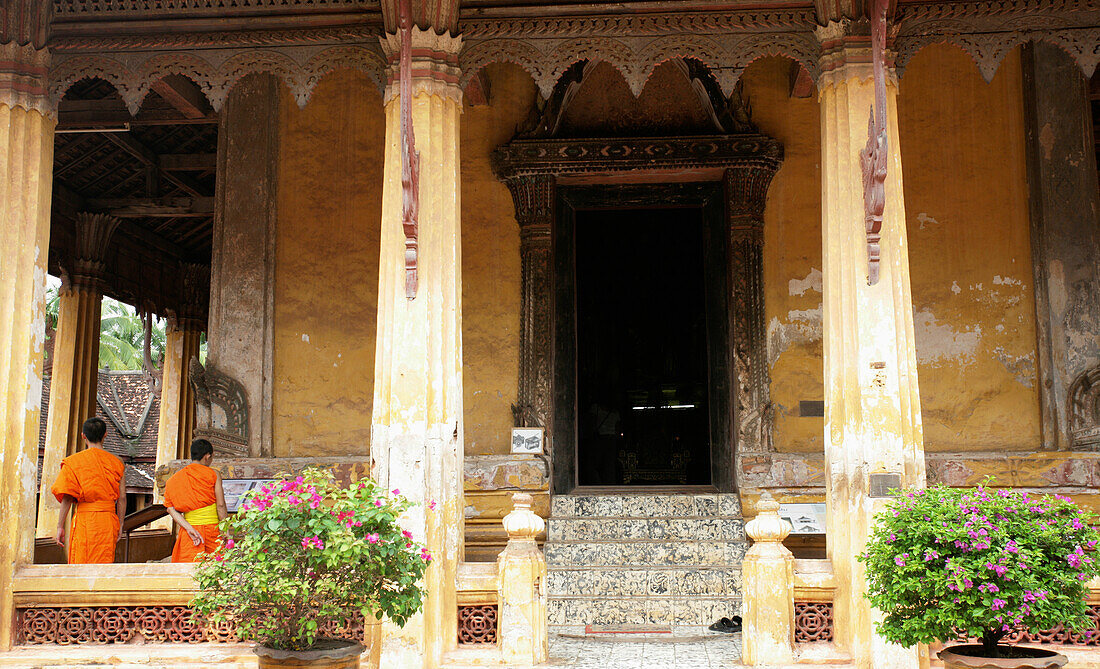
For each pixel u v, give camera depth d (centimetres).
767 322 861
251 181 895
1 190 613
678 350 919
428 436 570
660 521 795
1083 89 846
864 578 539
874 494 543
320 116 904
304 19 632
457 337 596
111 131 1026
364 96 905
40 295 624
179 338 1560
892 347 557
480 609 574
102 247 1273
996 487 784
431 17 611
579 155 877
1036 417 831
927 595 431
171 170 1223
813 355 856
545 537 800
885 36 564
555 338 895
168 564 588
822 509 793
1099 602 533
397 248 592
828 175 595
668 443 912
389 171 604
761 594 554
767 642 549
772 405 851
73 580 577
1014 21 605
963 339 845
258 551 450
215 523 684
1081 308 823
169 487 683
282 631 456
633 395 919
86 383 1247
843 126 593
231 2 637
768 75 892
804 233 870
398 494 508
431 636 550
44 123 636
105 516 672
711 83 881
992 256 851
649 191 916
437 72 610
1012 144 860
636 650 615
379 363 584
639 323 926
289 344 879
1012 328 842
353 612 517
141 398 2264
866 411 552
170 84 879
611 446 916
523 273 879
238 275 884
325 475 508
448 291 593
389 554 467
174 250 1523
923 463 556
